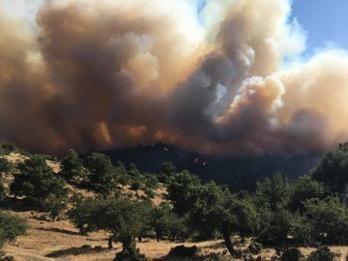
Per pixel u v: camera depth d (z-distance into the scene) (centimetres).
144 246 7900
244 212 6669
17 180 11738
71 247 7569
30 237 8362
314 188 10581
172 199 13312
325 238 7588
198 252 6669
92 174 14850
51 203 11312
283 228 7275
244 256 6159
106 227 7625
